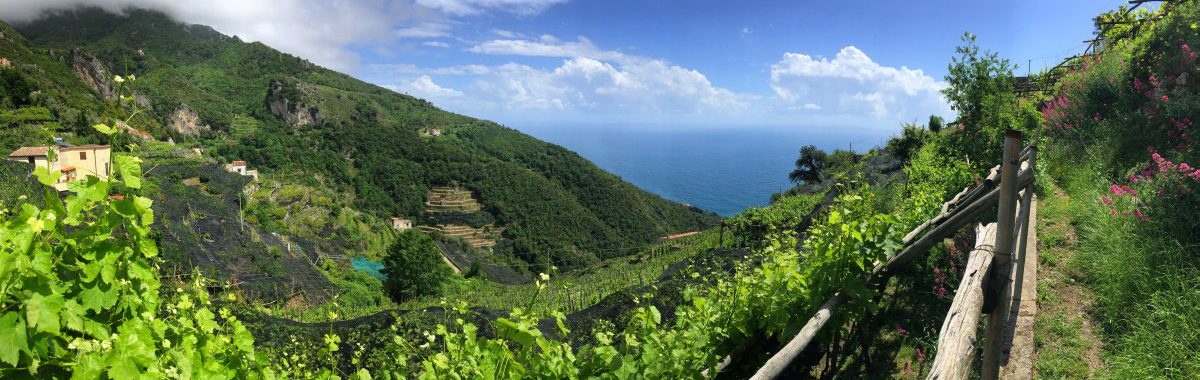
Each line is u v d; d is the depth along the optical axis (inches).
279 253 1711.4
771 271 191.6
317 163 4773.6
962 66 426.0
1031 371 156.1
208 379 108.1
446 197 4817.9
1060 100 436.1
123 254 87.8
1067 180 336.5
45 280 72.5
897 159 952.9
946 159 438.0
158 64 6028.5
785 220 717.3
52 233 78.5
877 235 175.0
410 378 200.1
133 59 5915.4
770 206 839.1
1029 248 232.4
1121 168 295.7
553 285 1119.6
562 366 145.2
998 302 129.0
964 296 118.0
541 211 4862.2
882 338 204.7
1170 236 187.8
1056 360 159.0
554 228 4675.2
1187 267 172.7
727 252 484.4
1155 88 330.3
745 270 260.7
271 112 6127.0
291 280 1487.5
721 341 181.9
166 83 5644.7
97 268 81.7
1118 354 155.7
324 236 3019.2
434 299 1405.0
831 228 186.7
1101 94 387.5
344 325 353.4
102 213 85.0
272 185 3481.8
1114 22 478.0
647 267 941.8
